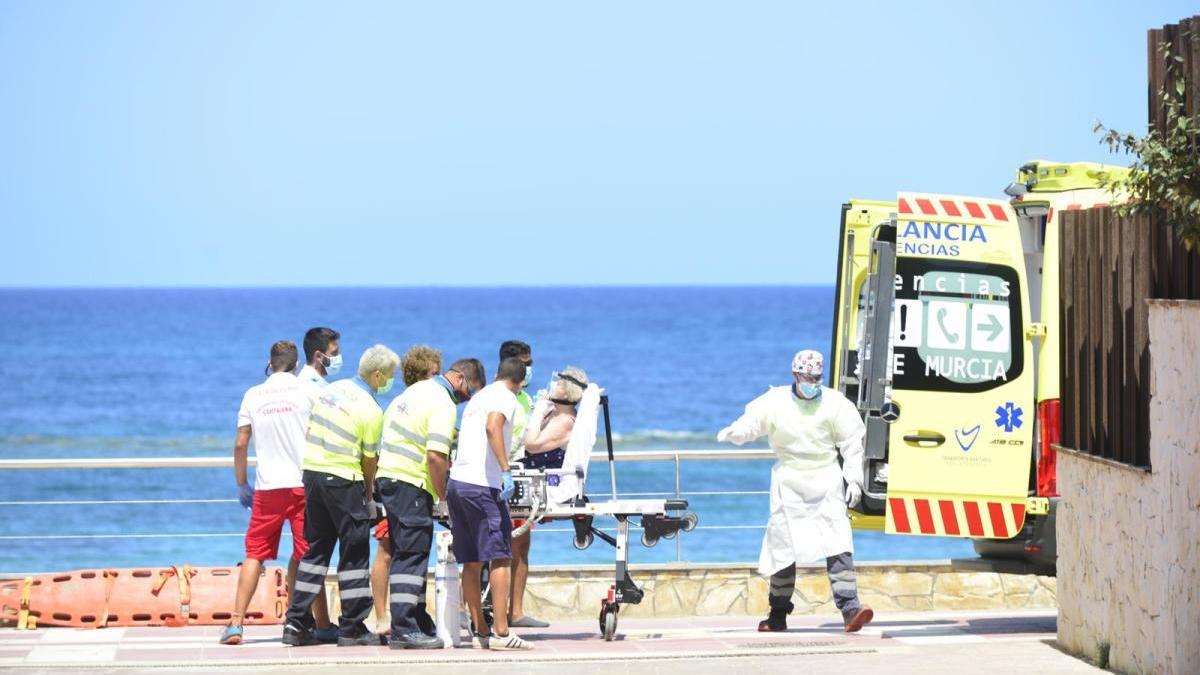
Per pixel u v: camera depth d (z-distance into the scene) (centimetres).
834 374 2292
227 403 12275
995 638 2003
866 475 2211
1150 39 1719
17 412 11694
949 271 2091
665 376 15425
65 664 1770
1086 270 1838
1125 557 1677
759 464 7944
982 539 2309
